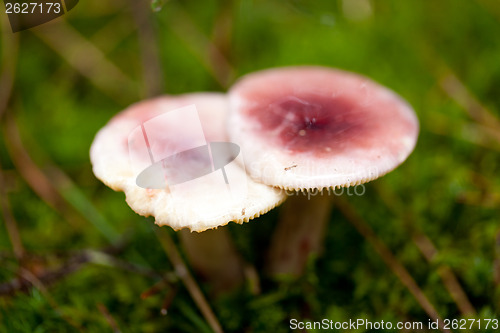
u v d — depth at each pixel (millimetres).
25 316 286
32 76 362
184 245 296
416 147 336
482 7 371
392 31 369
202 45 361
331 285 303
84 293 300
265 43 375
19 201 326
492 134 333
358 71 359
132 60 371
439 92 353
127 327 292
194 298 290
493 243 303
